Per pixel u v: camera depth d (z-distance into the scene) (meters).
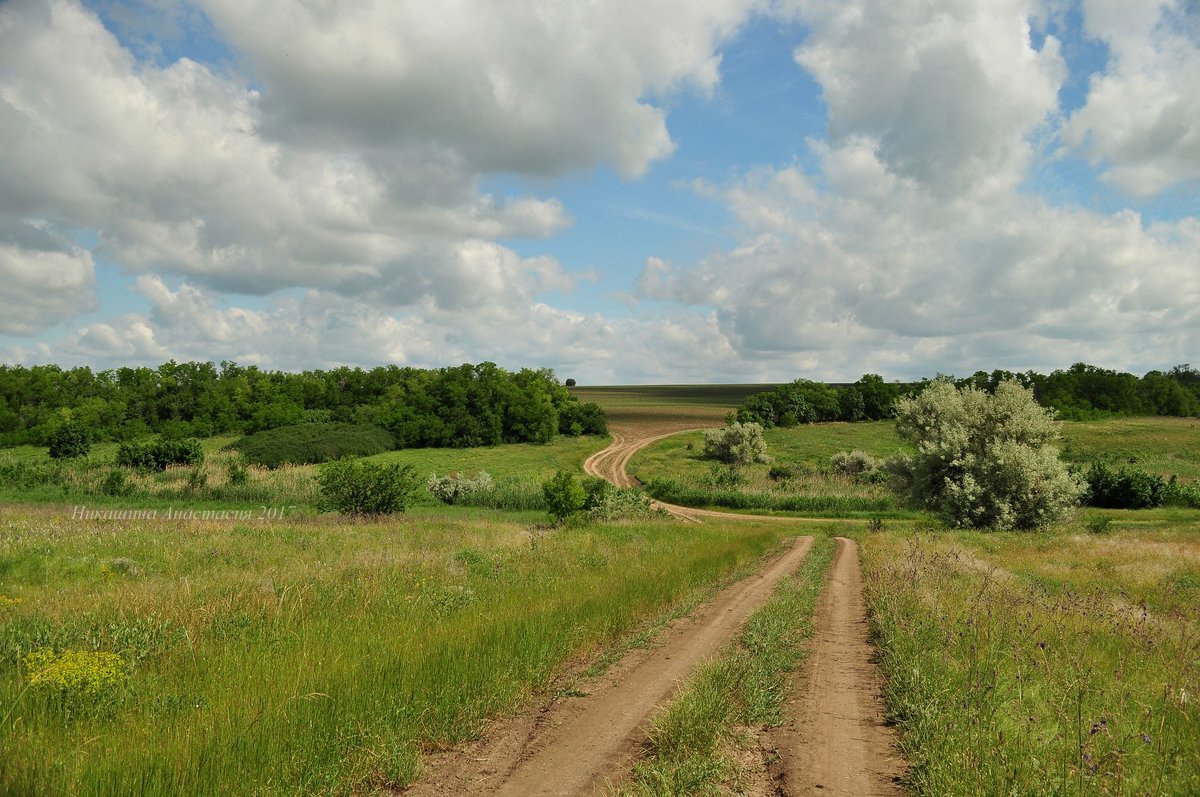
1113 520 49.78
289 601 10.64
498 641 8.78
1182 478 77.69
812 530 48.06
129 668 7.27
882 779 5.69
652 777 5.50
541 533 29.22
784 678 8.70
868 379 142.50
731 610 13.60
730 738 6.49
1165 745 5.81
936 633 10.13
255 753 5.38
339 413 119.62
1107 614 11.54
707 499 68.81
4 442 95.31
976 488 39.62
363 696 6.62
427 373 137.00
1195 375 196.25
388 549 20.06
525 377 133.00
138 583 13.75
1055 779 5.32
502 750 6.29
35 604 10.72
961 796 5.08
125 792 4.76
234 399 113.38
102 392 112.88
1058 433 41.94
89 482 48.47
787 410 133.25
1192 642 9.48
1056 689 7.13
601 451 109.38
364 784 5.47
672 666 9.23
